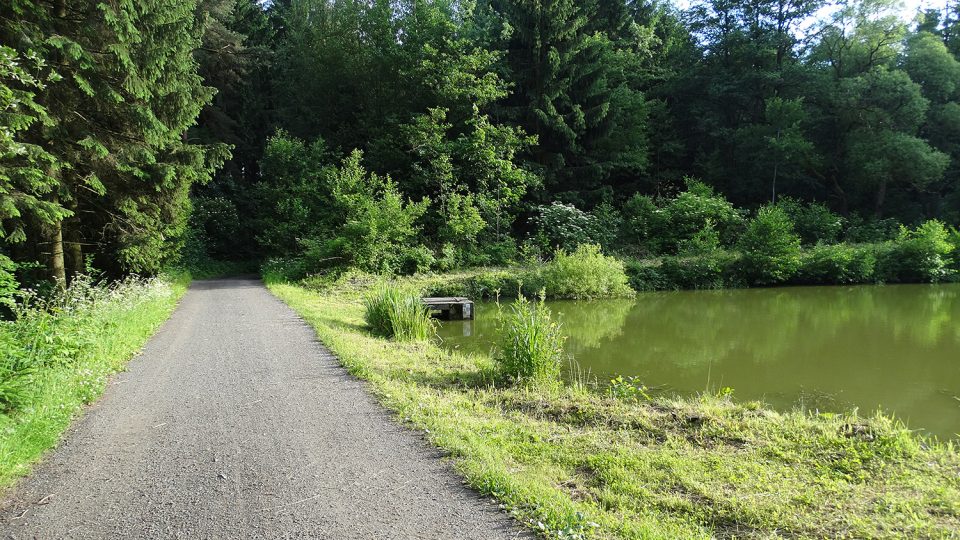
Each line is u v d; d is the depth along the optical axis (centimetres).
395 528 329
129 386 653
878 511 353
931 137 3234
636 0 3547
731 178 3334
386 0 3069
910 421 674
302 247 2375
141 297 1134
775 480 400
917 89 2912
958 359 1015
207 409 565
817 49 3319
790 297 1997
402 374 719
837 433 488
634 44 3419
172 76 1170
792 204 2927
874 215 3142
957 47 3525
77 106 1030
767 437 485
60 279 1066
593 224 2564
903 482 396
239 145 3509
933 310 1681
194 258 2684
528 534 322
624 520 338
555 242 2534
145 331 973
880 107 3055
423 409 557
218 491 383
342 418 535
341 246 1991
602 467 423
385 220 2056
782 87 3275
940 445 511
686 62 3572
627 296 1997
